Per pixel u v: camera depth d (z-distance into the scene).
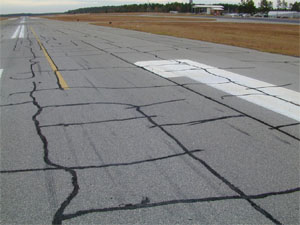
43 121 4.75
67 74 8.62
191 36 22.84
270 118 4.87
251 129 4.39
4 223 2.45
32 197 2.79
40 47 16.38
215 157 3.54
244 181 3.04
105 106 5.48
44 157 3.55
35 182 3.03
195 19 64.62
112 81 7.62
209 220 2.47
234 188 2.92
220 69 9.29
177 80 7.71
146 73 8.67
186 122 4.67
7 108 5.45
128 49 14.77
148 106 5.48
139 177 3.11
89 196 2.79
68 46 16.62
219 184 2.98
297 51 14.10
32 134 4.23
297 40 19.84
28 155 3.60
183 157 3.54
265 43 17.81
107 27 38.53
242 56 12.28
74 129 4.41
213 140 4.00
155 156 3.56
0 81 7.81
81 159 3.49
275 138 4.08
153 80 7.71
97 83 7.40
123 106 5.48
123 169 3.27
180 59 11.36
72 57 12.20
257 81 7.63
